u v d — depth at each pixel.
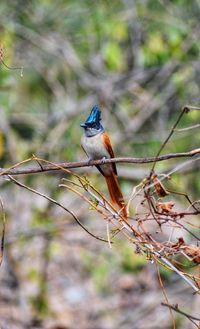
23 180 13.95
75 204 14.48
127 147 14.14
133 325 14.35
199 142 13.77
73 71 15.26
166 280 14.96
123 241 14.27
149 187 6.47
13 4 14.63
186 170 13.17
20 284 14.09
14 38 14.65
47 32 14.77
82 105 14.59
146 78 14.97
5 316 13.78
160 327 14.05
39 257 15.28
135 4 13.95
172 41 13.30
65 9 14.69
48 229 13.58
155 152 13.82
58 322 14.58
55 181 13.98
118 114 14.75
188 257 6.39
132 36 14.45
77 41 14.86
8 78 12.62
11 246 14.16
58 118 14.56
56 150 13.86
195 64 13.86
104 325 14.80
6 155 13.69
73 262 16.86
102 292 15.66
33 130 14.63
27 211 14.22
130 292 15.45
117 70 14.59
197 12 13.95
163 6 13.98
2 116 13.69
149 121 15.02
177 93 14.32
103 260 15.23
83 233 16.31
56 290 16.14
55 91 15.03
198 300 14.18
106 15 14.00
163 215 6.49
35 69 15.20
